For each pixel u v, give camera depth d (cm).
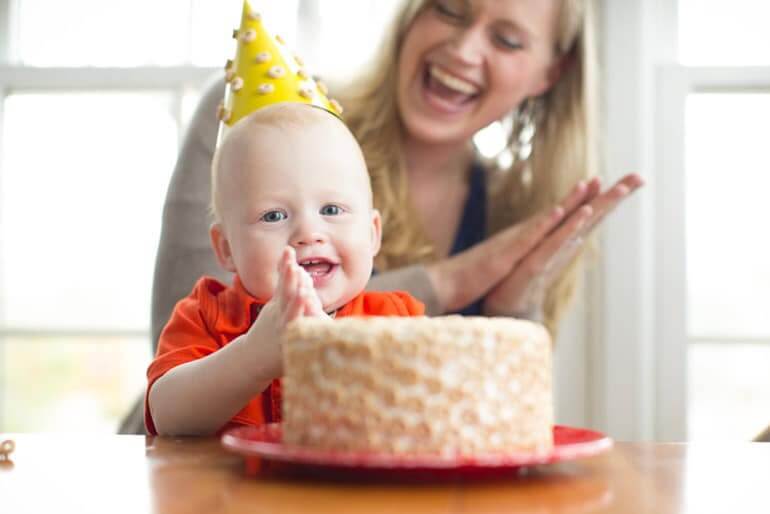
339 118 129
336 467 74
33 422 293
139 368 292
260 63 126
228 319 124
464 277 189
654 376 291
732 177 294
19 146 294
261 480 71
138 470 78
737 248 294
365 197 123
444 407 71
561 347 285
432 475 72
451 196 222
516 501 64
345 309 126
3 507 63
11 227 293
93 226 293
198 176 187
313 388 74
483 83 199
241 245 120
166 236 185
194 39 294
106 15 296
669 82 292
